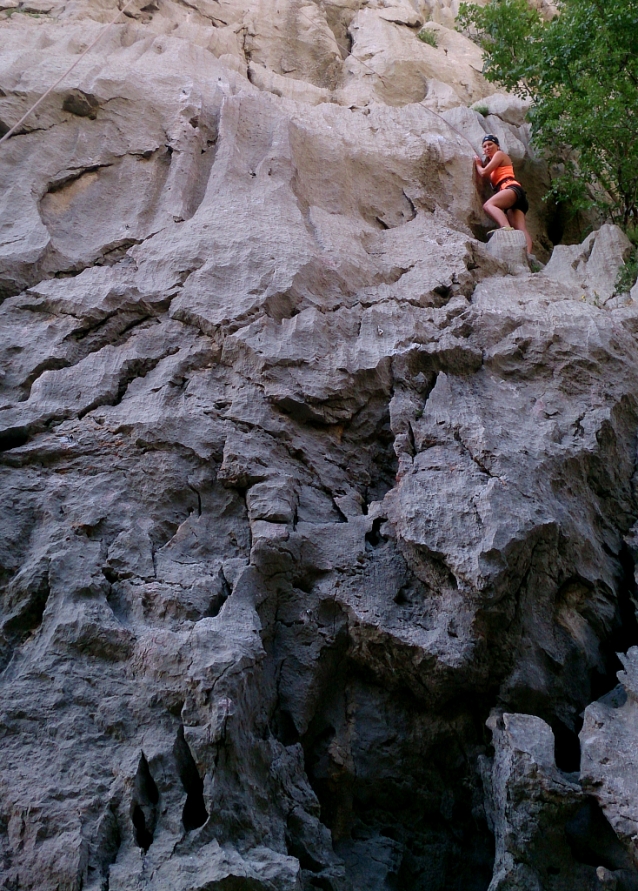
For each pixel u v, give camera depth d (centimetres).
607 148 786
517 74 880
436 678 416
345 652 429
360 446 507
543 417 520
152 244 592
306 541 442
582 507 493
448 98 935
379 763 418
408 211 732
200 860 316
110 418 472
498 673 425
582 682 443
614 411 543
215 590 405
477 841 421
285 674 412
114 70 717
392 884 399
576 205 800
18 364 503
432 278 621
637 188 804
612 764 375
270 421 482
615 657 464
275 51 977
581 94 798
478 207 781
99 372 496
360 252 632
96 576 398
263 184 652
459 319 574
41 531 420
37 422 466
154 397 486
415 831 423
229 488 455
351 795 413
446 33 1102
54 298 536
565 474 489
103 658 370
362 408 514
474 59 1059
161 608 389
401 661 420
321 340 527
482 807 417
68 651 369
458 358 541
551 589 451
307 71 975
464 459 467
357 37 1040
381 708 429
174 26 920
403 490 454
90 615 377
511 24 905
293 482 461
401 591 441
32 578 392
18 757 339
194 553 428
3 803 327
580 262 702
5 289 542
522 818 370
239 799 344
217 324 521
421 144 780
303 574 437
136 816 331
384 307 573
